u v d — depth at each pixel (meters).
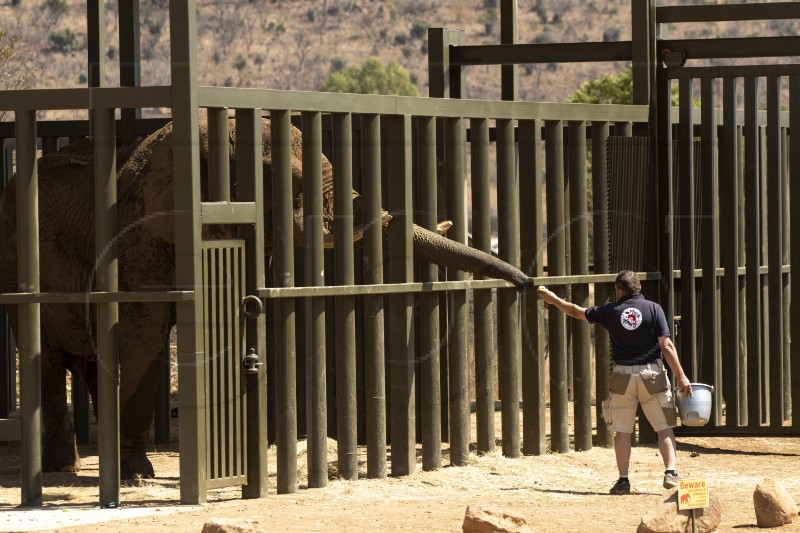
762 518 26.70
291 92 31.09
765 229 45.56
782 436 39.97
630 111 39.22
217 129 30.08
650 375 31.03
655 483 33.00
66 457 36.06
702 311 40.53
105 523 27.45
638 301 31.36
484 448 36.12
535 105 36.59
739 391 42.50
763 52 39.44
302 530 26.38
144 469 33.69
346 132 32.44
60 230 34.88
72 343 35.59
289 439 31.48
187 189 29.08
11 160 43.44
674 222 40.50
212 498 31.09
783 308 45.28
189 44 28.95
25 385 29.95
